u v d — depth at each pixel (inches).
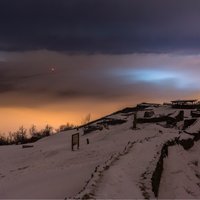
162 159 1245.7
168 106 3201.3
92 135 2372.0
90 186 810.2
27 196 951.6
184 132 1892.2
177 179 1186.6
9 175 1359.5
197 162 1534.2
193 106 3061.0
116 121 2701.8
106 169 949.8
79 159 1537.9
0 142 3949.3
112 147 1648.6
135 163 1085.1
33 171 1392.7
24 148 2193.7
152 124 2340.1
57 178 1149.1
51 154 1766.7
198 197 1111.0
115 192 800.3
